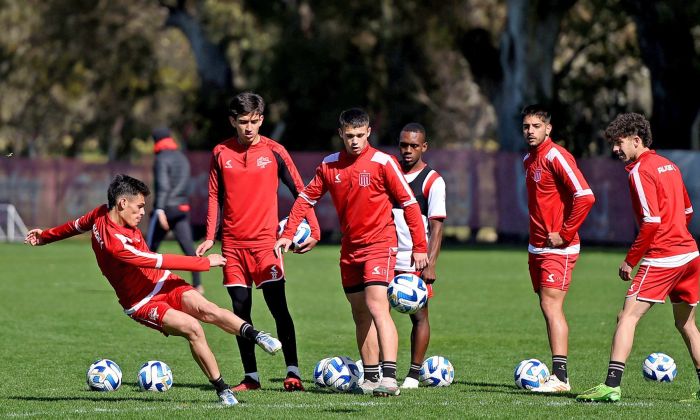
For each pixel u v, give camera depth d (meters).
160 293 31.80
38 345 46.59
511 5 135.75
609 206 121.19
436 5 158.62
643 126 32.31
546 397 33.28
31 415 29.50
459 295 69.88
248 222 35.62
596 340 49.22
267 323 55.59
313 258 107.00
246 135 35.28
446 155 129.88
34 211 140.12
